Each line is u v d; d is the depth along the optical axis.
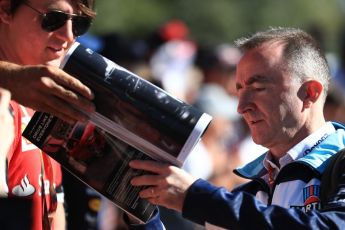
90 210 7.55
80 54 5.19
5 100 4.75
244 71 5.86
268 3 22.59
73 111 5.09
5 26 6.10
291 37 5.93
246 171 6.26
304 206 5.60
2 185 5.32
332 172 5.52
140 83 5.16
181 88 14.01
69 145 5.29
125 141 5.20
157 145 5.11
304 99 5.87
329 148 5.78
